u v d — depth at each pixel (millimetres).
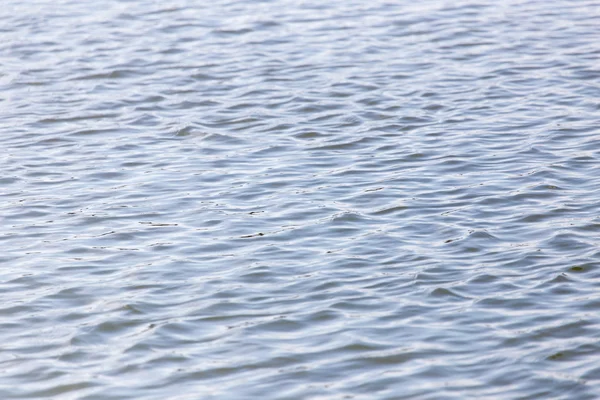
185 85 44812
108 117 41094
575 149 35750
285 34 52156
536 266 26547
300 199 31969
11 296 25484
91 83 45406
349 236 28953
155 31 52938
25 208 31688
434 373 21406
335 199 31891
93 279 26438
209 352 22484
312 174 34281
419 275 26203
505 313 24047
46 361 22188
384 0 58438
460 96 42438
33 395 20812
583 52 47875
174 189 33094
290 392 20781
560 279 25672
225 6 57594
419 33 51969
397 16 55062
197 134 38875
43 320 24172
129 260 27609
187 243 28656
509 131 38000
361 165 35062
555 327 23219
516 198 31484
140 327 23734
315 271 26625
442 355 22156
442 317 23953
